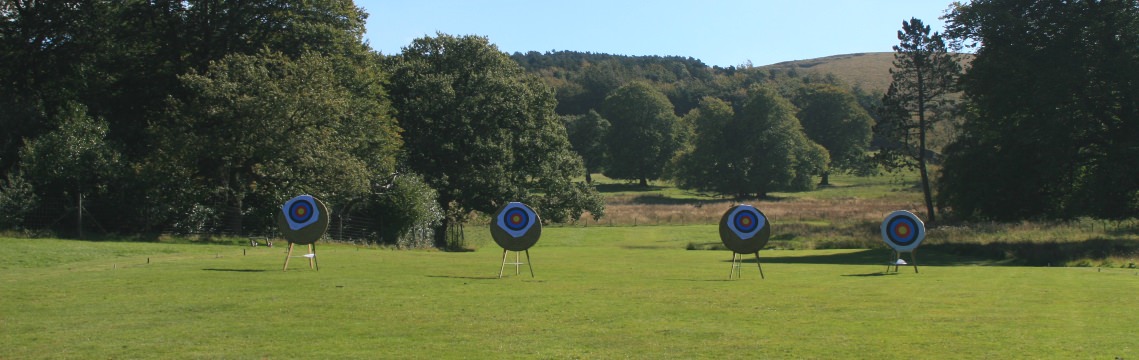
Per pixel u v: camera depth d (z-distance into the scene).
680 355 9.95
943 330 11.77
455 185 53.81
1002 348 10.33
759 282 19.41
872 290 17.38
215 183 40.41
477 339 10.98
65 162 34.53
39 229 33.44
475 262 26.39
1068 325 12.22
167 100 38.34
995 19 43.31
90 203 35.59
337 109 38.81
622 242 59.12
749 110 113.50
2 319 12.35
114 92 43.41
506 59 59.72
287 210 21.44
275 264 22.83
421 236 50.47
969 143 53.06
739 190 110.88
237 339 10.86
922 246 42.91
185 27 42.53
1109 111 41.06
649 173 126.12
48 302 14.09
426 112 53.41
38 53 42.81
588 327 11.99
